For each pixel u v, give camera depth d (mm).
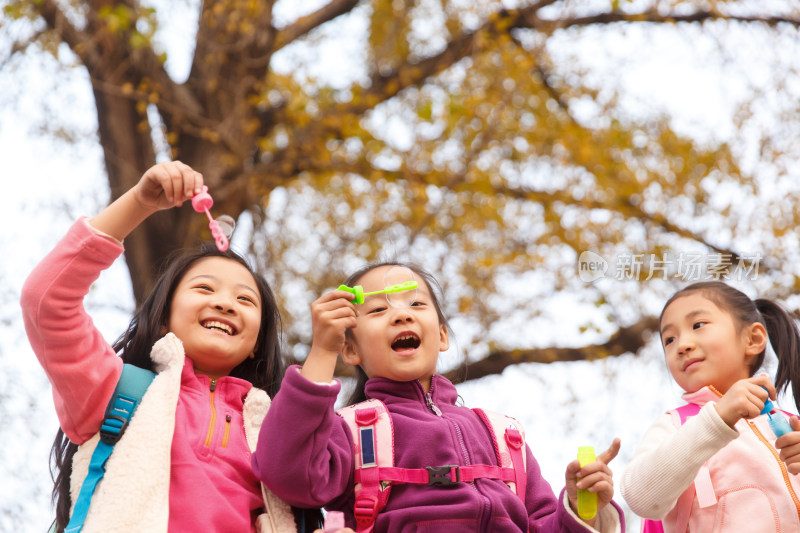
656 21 9336
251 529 2822
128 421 2846
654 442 3260
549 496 3199
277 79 8859
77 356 2824
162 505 2684
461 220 9195
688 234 9242
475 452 3086
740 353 3455
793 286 8617
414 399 3246
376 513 2920
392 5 9672
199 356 3137
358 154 9234
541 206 9523
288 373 2781
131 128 8391
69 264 2809
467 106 8867
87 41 8305
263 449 2783
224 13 8664
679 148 9539
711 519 3082
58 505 3027
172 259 3547
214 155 8594
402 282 3359
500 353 9062
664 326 3566
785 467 3090
